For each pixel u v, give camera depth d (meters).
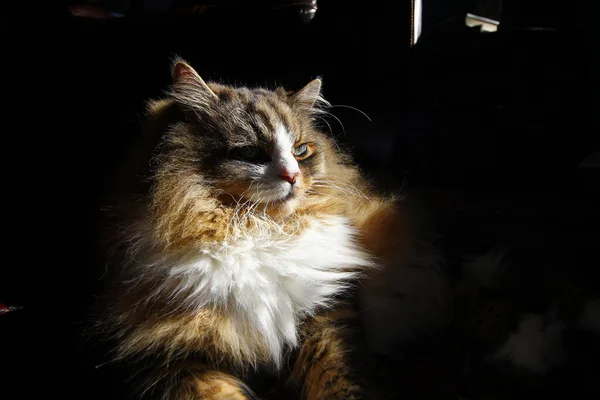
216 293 0.44
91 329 0.46
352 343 0.47
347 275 0.50
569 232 0.60
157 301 0.44
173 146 0.47
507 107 0.75
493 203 0.69
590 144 0.79
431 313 0.55
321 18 0.71
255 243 0.46
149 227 0.46
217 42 0.71
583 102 0.77
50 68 0.69
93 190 0.60
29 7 0.69
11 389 0.43
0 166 0.64
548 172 0.75
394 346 0.52
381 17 0.69
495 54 0.74
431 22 1.03
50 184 0.63
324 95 0.72
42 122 0.67
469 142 0.75
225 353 0.44
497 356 0.48
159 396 0.42
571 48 0.74
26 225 0.59
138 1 0.85
